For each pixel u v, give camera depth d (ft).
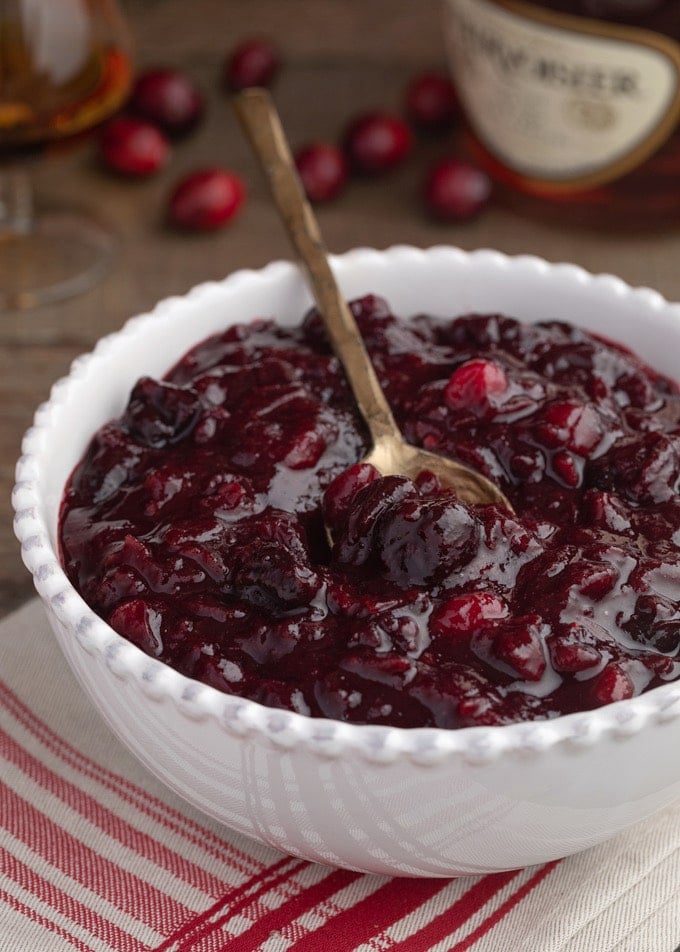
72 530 1.60
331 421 1.64
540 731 1.33
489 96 2.04
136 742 1.53
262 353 1.69
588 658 1.48
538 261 1.74
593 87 1.99
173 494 1.60
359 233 2.08
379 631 1.50
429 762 1.33
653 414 1.66
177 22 2.30
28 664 1.67
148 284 2.03
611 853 1.57
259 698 1.48
